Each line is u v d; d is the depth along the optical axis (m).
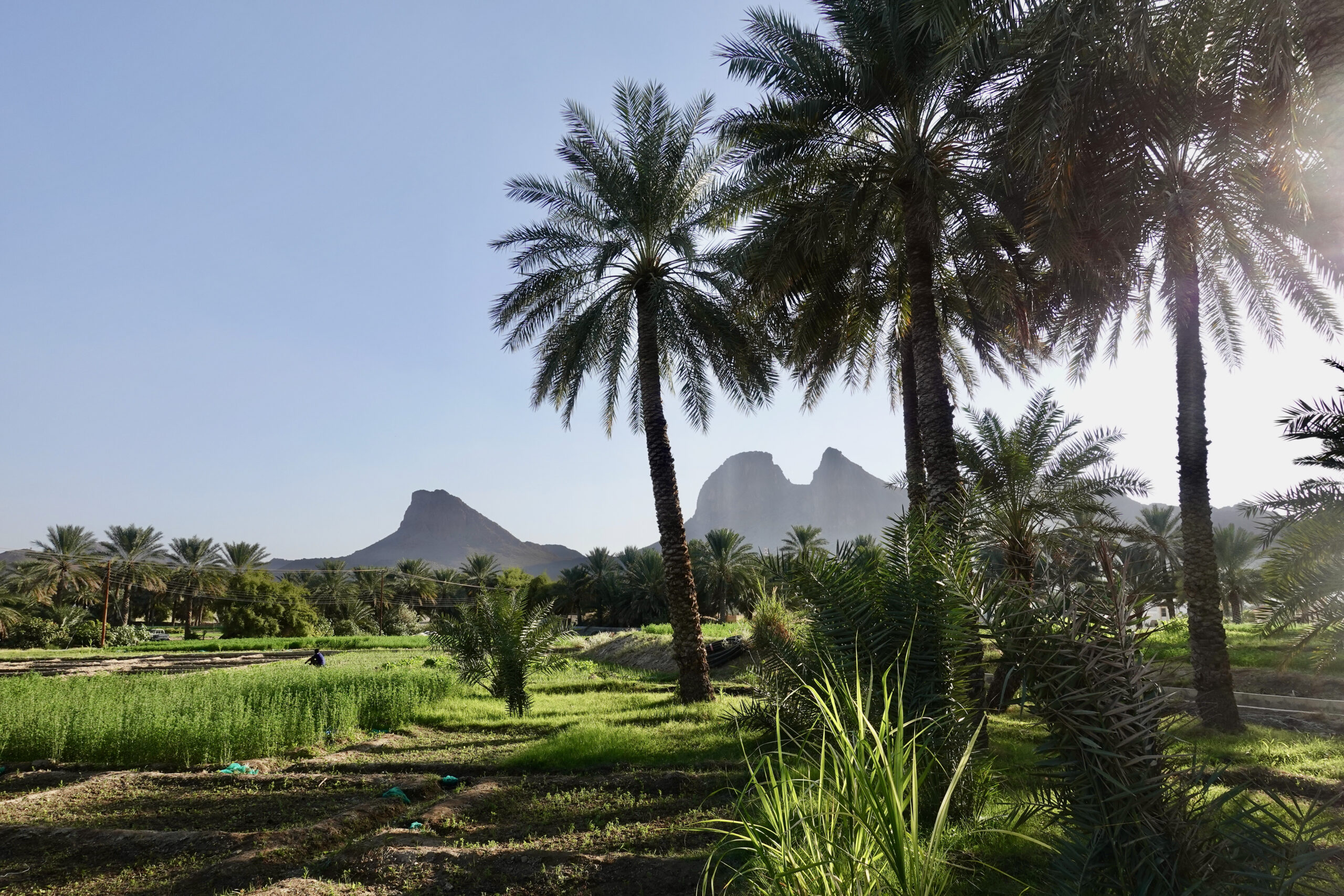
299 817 6.83
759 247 12.61
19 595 59.78
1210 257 11.98
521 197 16.86
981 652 4.93
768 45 11.84
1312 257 10.70
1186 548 11.27
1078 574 3.81
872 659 5.60
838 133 12.06
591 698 17.19
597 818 6.39
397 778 8.42
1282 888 2.94
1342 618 8.45
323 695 13.43
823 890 3.07
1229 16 6.63
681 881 4.62
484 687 15.95
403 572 81.81
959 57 6.98
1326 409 8.29
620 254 16.72
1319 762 7.73
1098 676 3.50
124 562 62.06
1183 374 11.61
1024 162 7.46
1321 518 8.41
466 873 4.92
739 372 16.52
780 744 3.63
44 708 11.77
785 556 6.67
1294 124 6.42
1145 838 3.26
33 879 5.28
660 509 16.34
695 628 15.67
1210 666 10.79
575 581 68.62
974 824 4.88
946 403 11.15
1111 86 7.50
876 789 3.12
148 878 5.22
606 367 18.30
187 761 9.79
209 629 89.25
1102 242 10.27
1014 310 11.90
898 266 14.78
